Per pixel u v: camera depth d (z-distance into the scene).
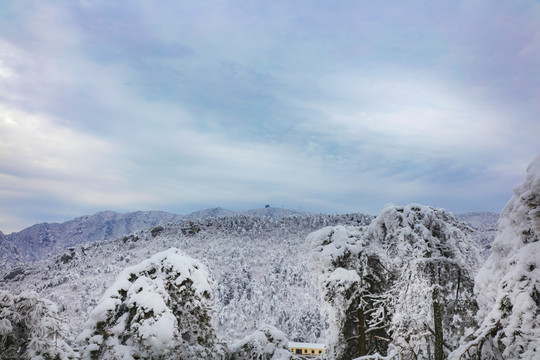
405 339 12.31
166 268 13.85
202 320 13.79
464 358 8.77
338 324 16.91
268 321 123.69
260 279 171.25
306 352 89.06
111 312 12.72
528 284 8.05
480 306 10.23
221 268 187.25
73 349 14.12
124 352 11.88
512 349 7.87
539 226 8.35
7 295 13.24
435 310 12.76
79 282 181.62
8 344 13.09
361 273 16.67
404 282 12.78
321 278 16.78
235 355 15.24
